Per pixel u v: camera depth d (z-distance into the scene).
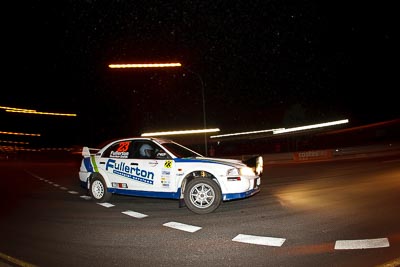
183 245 5.71
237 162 8.52
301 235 5.83
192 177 8.39
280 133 40.28
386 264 4.48
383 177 11.46
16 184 15.72
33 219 8.04
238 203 8.66
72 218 7.94
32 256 5.49
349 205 7.70
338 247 5.16
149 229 6.75
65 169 25.61
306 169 16.55
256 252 5.20
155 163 8.55
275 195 9.48
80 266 5.01
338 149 28.09
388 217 6.54
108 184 9.38
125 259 5.21
